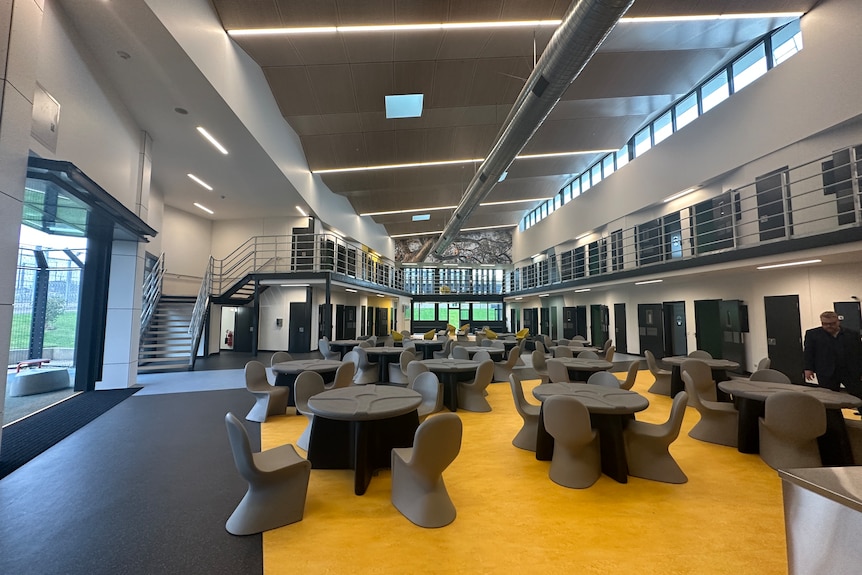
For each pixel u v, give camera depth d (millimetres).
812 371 3938
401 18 6059
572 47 4734
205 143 7242
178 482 2928
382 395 3287
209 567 1936
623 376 7922
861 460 3174
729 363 5492
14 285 3039
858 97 5477
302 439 3742
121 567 1930
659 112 10203
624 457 2977
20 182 3074
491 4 5863
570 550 2078
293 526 2326
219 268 12586
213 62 5602
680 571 1907
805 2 5984
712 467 3266
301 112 8648
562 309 16328
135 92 5676
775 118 6730
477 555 2039
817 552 1024
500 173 9180
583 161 13148
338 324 14266
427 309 25281
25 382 5883
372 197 14523
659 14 6160
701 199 8750
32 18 3217
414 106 8695
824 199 6008
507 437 4117
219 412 5004
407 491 2480
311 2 5680
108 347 6512
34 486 2844
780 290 6984
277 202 10906
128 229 5852
